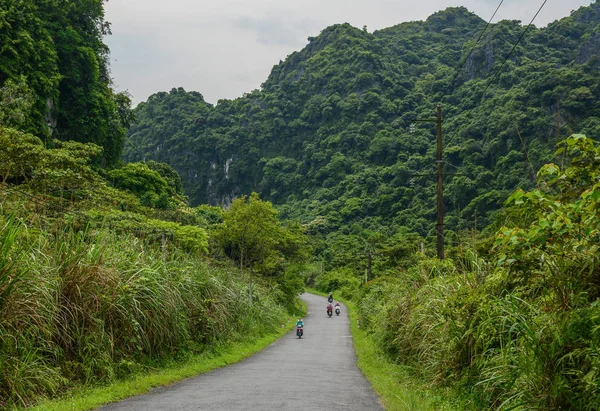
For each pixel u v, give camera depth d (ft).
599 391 18.04
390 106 554.05
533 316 23.16
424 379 36.52
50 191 75.15
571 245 21.59
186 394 32.12
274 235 117.70
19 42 142.61
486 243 38.78
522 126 153.07
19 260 32.86
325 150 577.84
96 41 192.13
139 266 45.70
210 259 87.25
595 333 18.88
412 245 126.41
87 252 39.96
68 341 34.32
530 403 20.39
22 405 27.14
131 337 40.14
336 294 252.42
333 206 440.86
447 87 457.68
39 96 147.54
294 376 43.55
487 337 28.35
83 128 174.50
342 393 34.04
